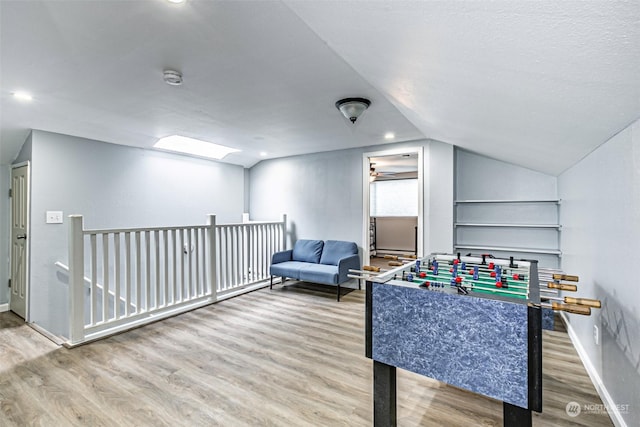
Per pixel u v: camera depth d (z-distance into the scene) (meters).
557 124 1.80
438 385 2.23
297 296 4.41
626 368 1.67
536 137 2.27
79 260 2.85
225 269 4.51
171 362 2.51
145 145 4.35
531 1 0.78
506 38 1.02
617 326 1.79
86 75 2.27
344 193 4.95
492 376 1.37
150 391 2.11
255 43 1.85
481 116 2.13
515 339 1.32
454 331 1.45
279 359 2.56
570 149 2.35
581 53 0.96
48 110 3.01
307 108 3.03
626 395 1.66
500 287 1.73
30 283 3.42
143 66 2.14
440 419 1.85
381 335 1.66
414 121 3.27
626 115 1.43
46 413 1.88
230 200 5.69
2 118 3.09
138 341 2.90
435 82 1.71
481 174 4.21
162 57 2.02
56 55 1.98
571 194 3.02
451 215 4.07
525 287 1.74
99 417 1.85
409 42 1.30
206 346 2.80
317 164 5.22
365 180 4.76
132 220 4.31
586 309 1.26
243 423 1.80
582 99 1.33
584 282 2.55
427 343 1.52
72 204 3.74
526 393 1.30
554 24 0.86
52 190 3.57
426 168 4.25
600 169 2.09
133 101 2.81
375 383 1.69
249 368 2.42
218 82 2.41
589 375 2.28
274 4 1.49
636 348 1.55
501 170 4.09
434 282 1.75
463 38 1.11
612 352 1.86
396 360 1.61
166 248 3.57
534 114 1.73
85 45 1.87
